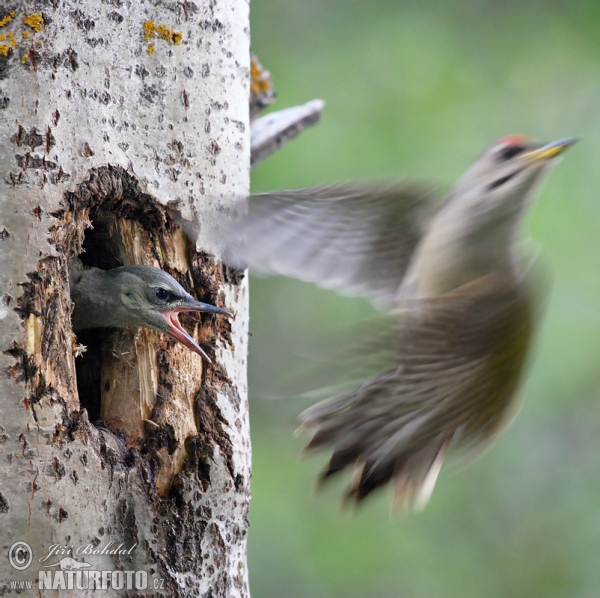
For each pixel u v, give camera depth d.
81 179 6.75
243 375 7.63
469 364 4.52
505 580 13.22
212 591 6.91
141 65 7.07
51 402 6.49
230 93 7.57
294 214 6.70
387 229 6.61
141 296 7.29
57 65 6.66
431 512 13.60
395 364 4.39
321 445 4.51
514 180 5.49
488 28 15.02
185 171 7.27
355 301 13.98
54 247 6.59
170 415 7.12
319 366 3.69
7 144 6.50
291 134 9.71
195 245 7.38
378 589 12.58
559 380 13.20
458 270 5.37
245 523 7.29
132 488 6.72
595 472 13.47
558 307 13.17
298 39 14.88
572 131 14.31
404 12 15.04
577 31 14.99
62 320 6.68
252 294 14.12
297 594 12.21
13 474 6.32
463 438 4.59
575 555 13.35
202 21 7.37
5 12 6.59
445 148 14.02
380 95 14.38
